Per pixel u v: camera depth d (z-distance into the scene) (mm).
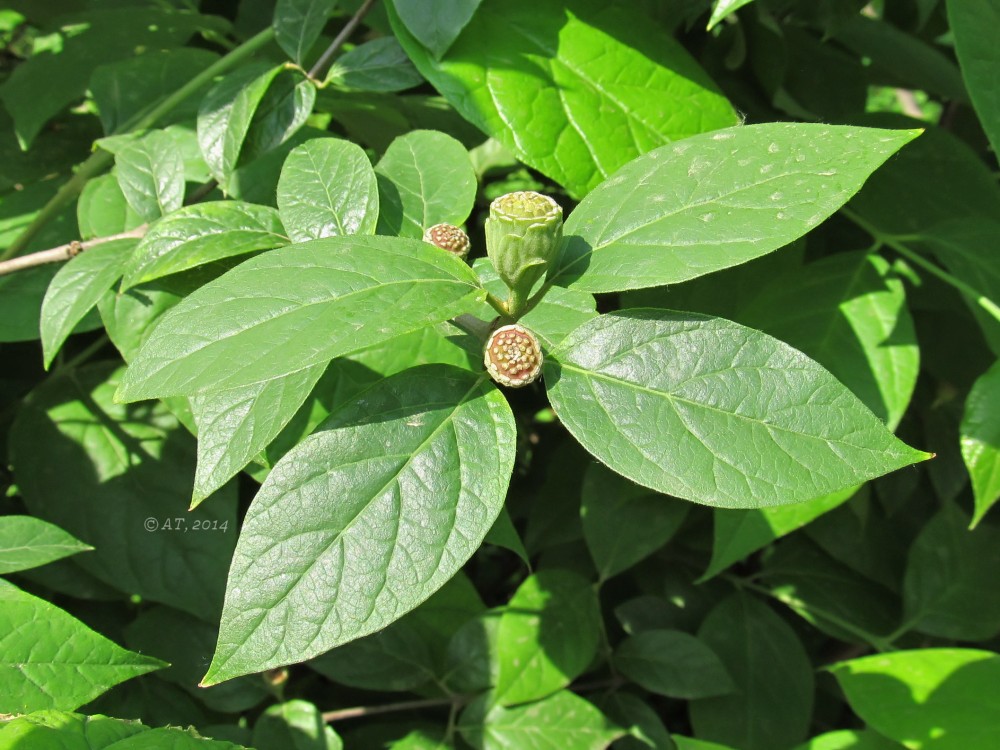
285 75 389
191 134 465
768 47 517
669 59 421
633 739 498
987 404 372
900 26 618
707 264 236
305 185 309
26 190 501
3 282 439
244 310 213
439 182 330
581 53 407
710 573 414
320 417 339
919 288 526
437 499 229
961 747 393
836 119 588
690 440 228
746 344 235
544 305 276
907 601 526
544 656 450
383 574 222
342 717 483
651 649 493
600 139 394
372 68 398
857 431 222
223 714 487
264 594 219
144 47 548
